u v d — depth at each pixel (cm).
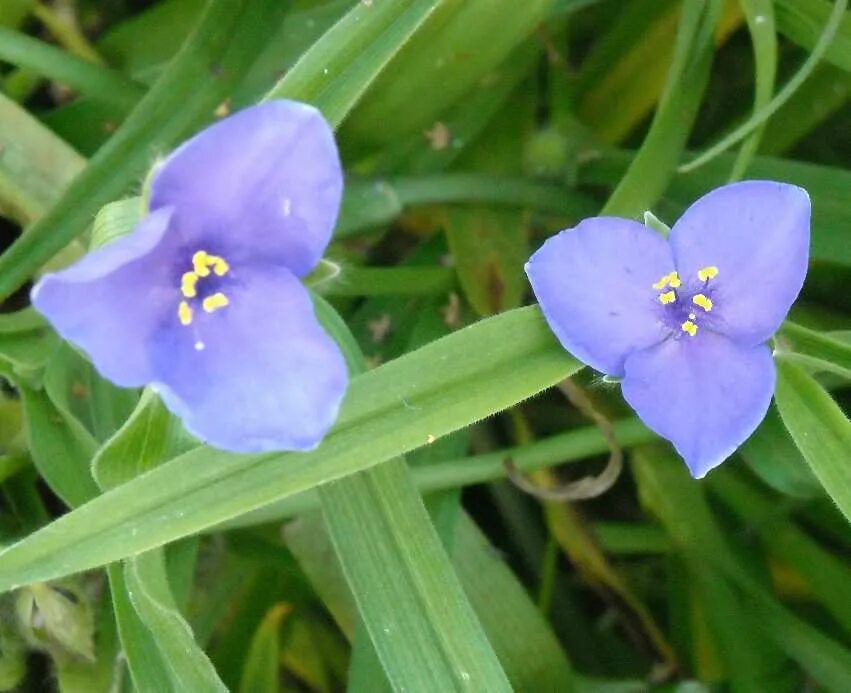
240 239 18
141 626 20
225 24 22
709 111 26
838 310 25
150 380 17
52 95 25
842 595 24
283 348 18
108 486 19
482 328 19
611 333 19
